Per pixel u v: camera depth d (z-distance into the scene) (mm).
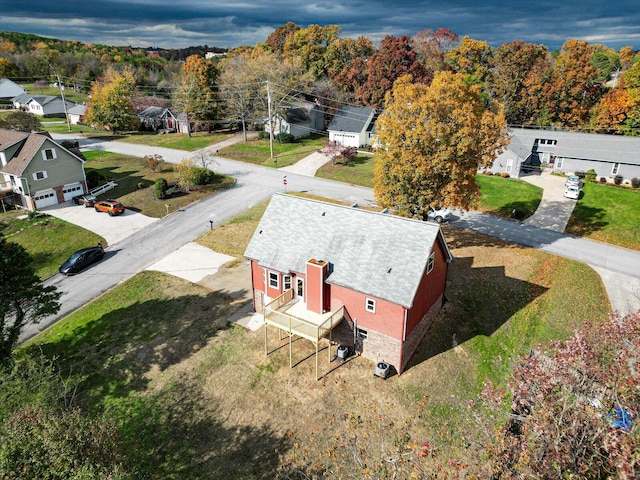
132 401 21359
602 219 41125
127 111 83438
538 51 73688
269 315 22859
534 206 44688
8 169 45281
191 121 80000
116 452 16016
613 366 13102
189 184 50125
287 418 19984
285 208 26703
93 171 53875
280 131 72875
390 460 13922
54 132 83312
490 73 80062
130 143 75625
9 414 15992
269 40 113688
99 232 40719
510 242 37188
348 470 15930
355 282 22438
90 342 25688
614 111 64562
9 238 39656
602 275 31719
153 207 46281
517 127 67750
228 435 19297
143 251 36969
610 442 10430
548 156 58906
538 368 13727
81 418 15469
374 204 44688
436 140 31078
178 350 24594
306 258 24328
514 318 26562
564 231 39281
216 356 23984
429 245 21891
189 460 18234
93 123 82125
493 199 46500
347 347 23969
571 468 11258
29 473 13273
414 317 22562
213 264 34281
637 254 34938
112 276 33188
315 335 21641
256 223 41656
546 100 70250
